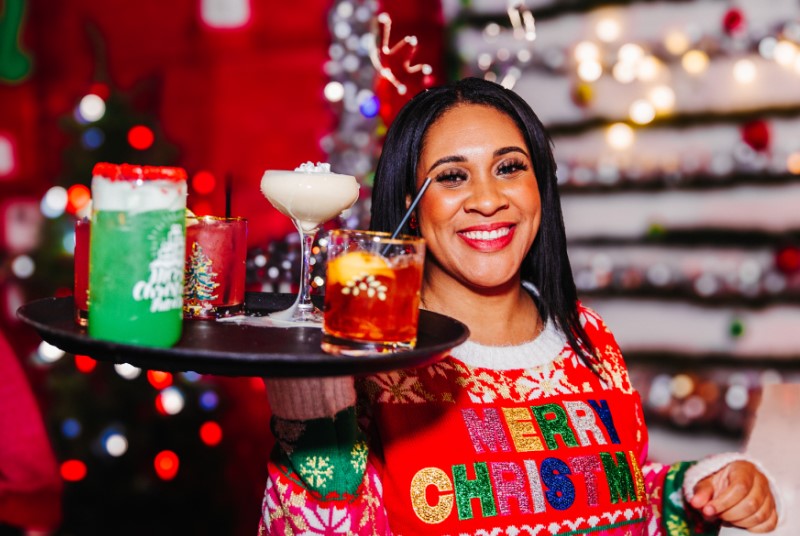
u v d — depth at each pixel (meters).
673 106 3.22
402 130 1.46
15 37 4.64
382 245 0.97
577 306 1.56
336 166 2.98
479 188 1.37
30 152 4.67
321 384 1.06
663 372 3.25
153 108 3.74
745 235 3.16
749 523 1.36
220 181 4.28
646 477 1.55
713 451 3.15
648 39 3.22
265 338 1.03
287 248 2.36
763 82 3.10
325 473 1.06
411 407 1.32
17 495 1.68
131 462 3.27
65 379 3.17
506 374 1.42
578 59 3.30
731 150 3.16
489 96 1.45
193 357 0.86
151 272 0.91
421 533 1.25
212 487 3.38
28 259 3.53
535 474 1.31
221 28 4.39
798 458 1.48
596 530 1.33
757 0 3.07
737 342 3.17
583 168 3.34
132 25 4.52
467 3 3.41
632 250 3.32
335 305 0.96
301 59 4.29
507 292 1.47
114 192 0.90
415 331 0.99
